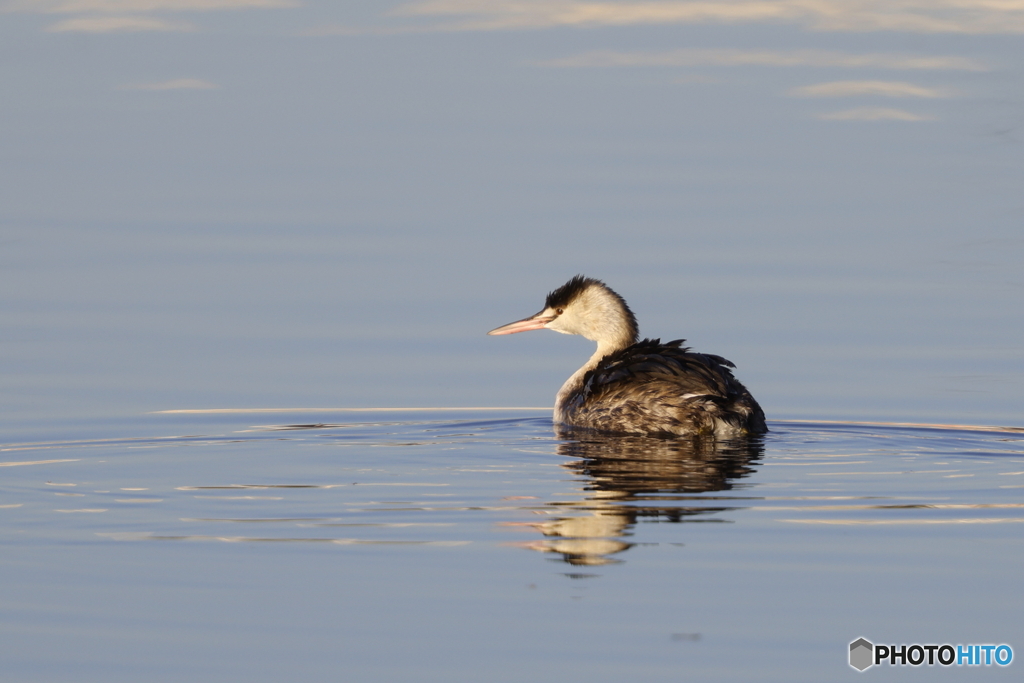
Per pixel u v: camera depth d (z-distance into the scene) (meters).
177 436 18.75
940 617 11.84
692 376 18.58
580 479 15.88
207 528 14.12
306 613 11.90
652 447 17.73
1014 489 15.43
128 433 18.95
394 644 11.34
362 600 12.17
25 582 12.65
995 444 17.94
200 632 11.58
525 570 12.81
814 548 13.40
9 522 14.33
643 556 13.20
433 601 12.13
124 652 11.27
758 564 12.95
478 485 15.65
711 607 12.00
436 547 13.49
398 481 15.88
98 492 15.48
